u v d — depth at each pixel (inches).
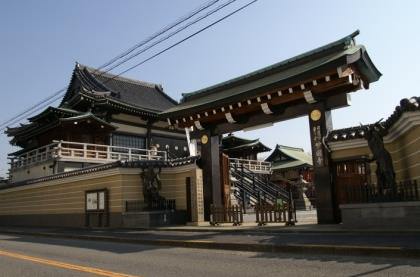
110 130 1582.2
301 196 1513.3
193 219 901.2
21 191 1350.9
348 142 664.4
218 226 776.9
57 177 1139.3
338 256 402.6
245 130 831.7
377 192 554.3
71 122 1459.2
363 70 678.5
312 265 361.4
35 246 642.2
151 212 871.1
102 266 406.3
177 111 883.4
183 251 512.4
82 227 1003.9
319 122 693.3
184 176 939.3
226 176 909.2
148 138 1761.8
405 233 486.3
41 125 1581.0
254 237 565.9
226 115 815.7
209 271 356.2
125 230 848.9
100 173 978.1
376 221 534.6
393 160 655.1
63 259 469.7
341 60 627.2
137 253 505.7
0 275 376.5
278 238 535.5
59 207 1135.0
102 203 965.2
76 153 1423.5
